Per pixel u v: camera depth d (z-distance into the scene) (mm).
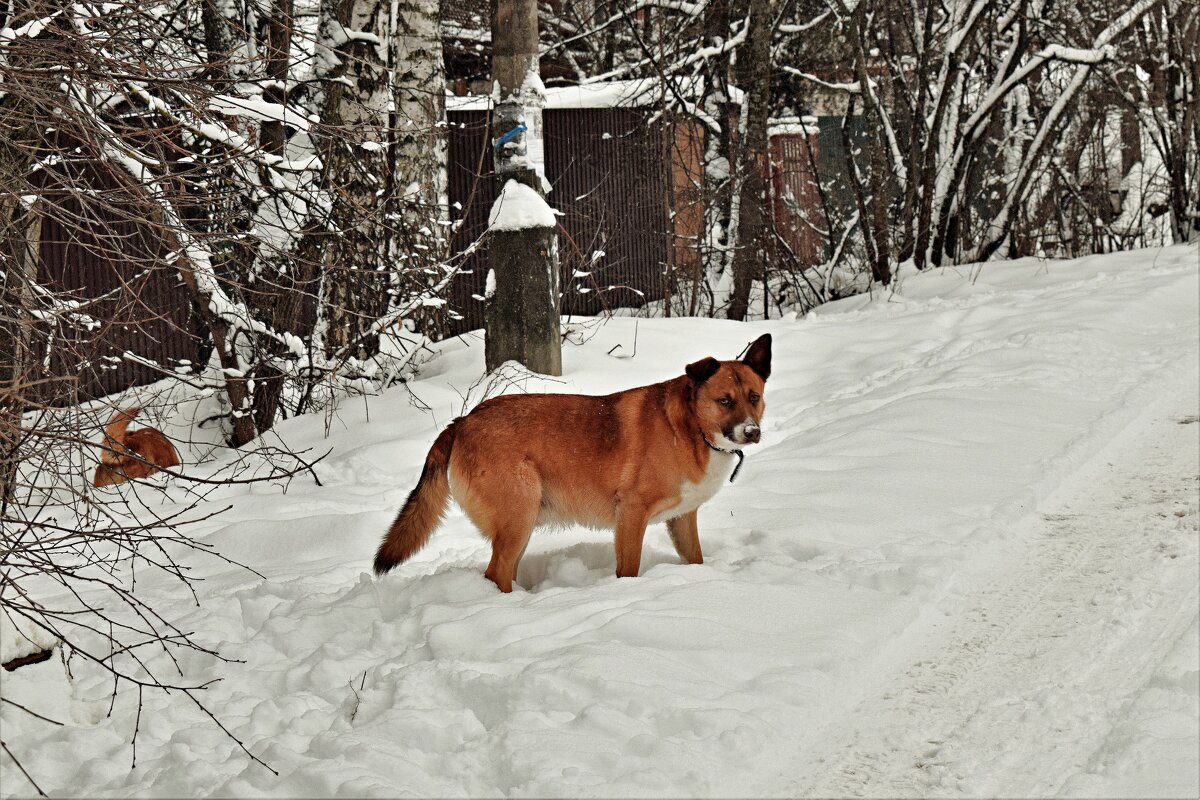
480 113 17453
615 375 11078
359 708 4344
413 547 5836
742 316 17312
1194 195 18672
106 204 4797
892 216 20891
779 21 19000
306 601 5848
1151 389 8969
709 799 3621
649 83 19734
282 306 10430
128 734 4465
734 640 4738
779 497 7027
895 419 8609
